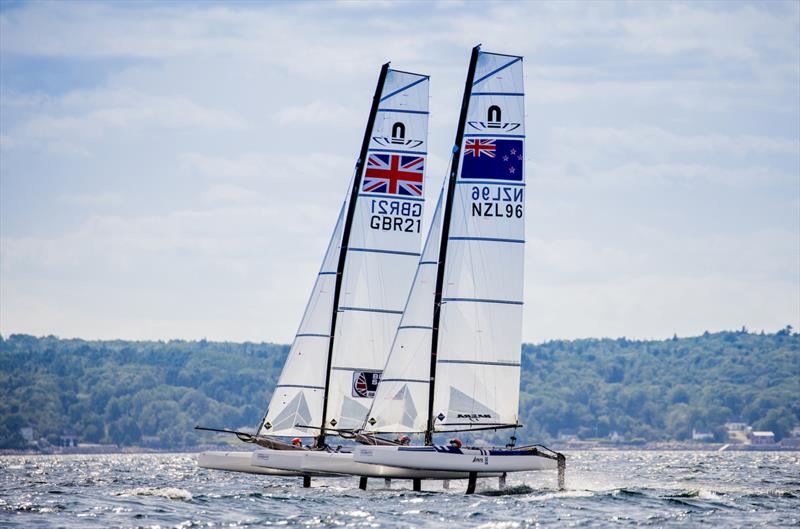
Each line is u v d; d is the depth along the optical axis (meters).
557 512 160.88
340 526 148.12
